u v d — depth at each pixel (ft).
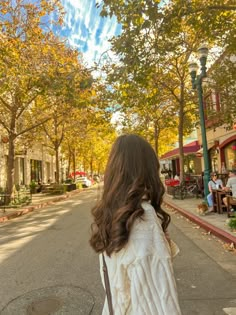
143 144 4.45
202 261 19.34
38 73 39.14
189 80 59.36
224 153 65.67
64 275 17.62
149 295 3.39
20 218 44.80
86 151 140.87
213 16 27.07
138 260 3.50
